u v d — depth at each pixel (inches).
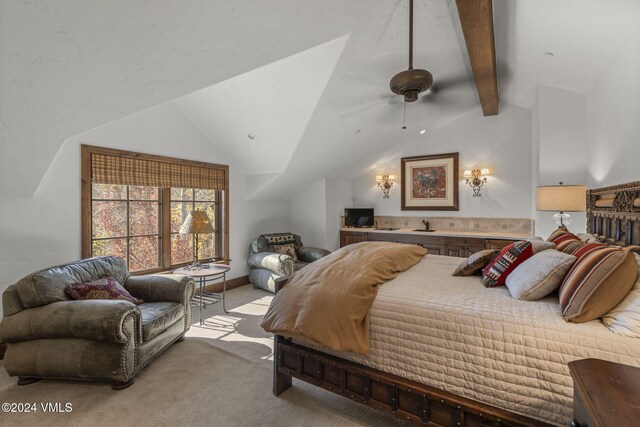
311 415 75.1
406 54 120.5
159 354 102.8
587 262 58.2
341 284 75.4
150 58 74.8
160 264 154.9
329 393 84.3
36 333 85.2
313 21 85.9
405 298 69.0
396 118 174.9
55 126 84.4
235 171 189.2
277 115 140.3
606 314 53.0
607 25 83.7
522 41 107.0
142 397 81.9
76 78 72.8
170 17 66.2
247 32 78.3
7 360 87.0
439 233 196.7
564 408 50.3
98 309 84.0
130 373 86.3
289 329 73.7
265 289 177.9
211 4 66.8
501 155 192.7
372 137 187.3
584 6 78.9
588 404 30.5
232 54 83.5
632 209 78.6
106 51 68.7
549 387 51.6
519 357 54.2
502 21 98.3
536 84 143.6
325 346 68.9
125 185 136.7
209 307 153.6
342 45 104.5
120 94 82.2
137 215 145.5
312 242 227.3
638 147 82.1
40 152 90.7
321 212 221.5
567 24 88.6
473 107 192.5
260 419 73.5
